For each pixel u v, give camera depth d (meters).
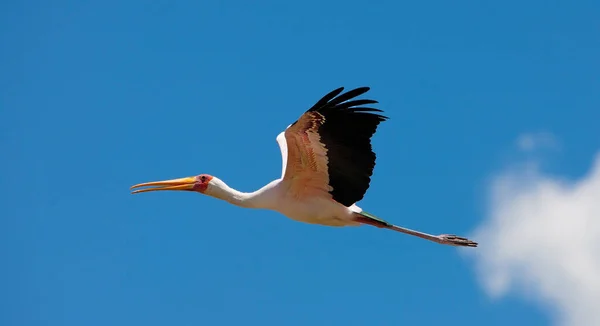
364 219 20.28
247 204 20.52
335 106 18.52
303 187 19.83
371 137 18.91
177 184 20.98
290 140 19.14
